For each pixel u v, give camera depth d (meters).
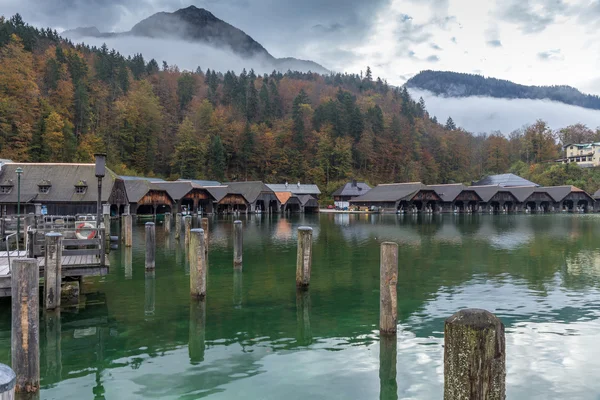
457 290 16.02
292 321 12.30
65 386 8.18
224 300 14.62
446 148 156.88
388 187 97.69
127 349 10.11
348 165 130.75
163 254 24.89
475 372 3.51
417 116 189.38
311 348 10.13
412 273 19.50
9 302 13.63
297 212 92.19
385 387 8.12
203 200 80.69
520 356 9.57
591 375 8.62
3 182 52.69
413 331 11.30
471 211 96.62
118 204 56.75
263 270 20.27
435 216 77.31
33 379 7.70
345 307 13.75
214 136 127.50
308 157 133.12
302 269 15.84
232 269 20.53
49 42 141.25
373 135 147.00
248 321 12.30
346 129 145.62
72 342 10.54
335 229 45.72
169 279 17.91
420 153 150.62
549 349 9.97
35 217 23.61
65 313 12.92
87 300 14.49
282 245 30.39
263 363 9.27
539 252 26.61
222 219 65.19
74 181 53.88
